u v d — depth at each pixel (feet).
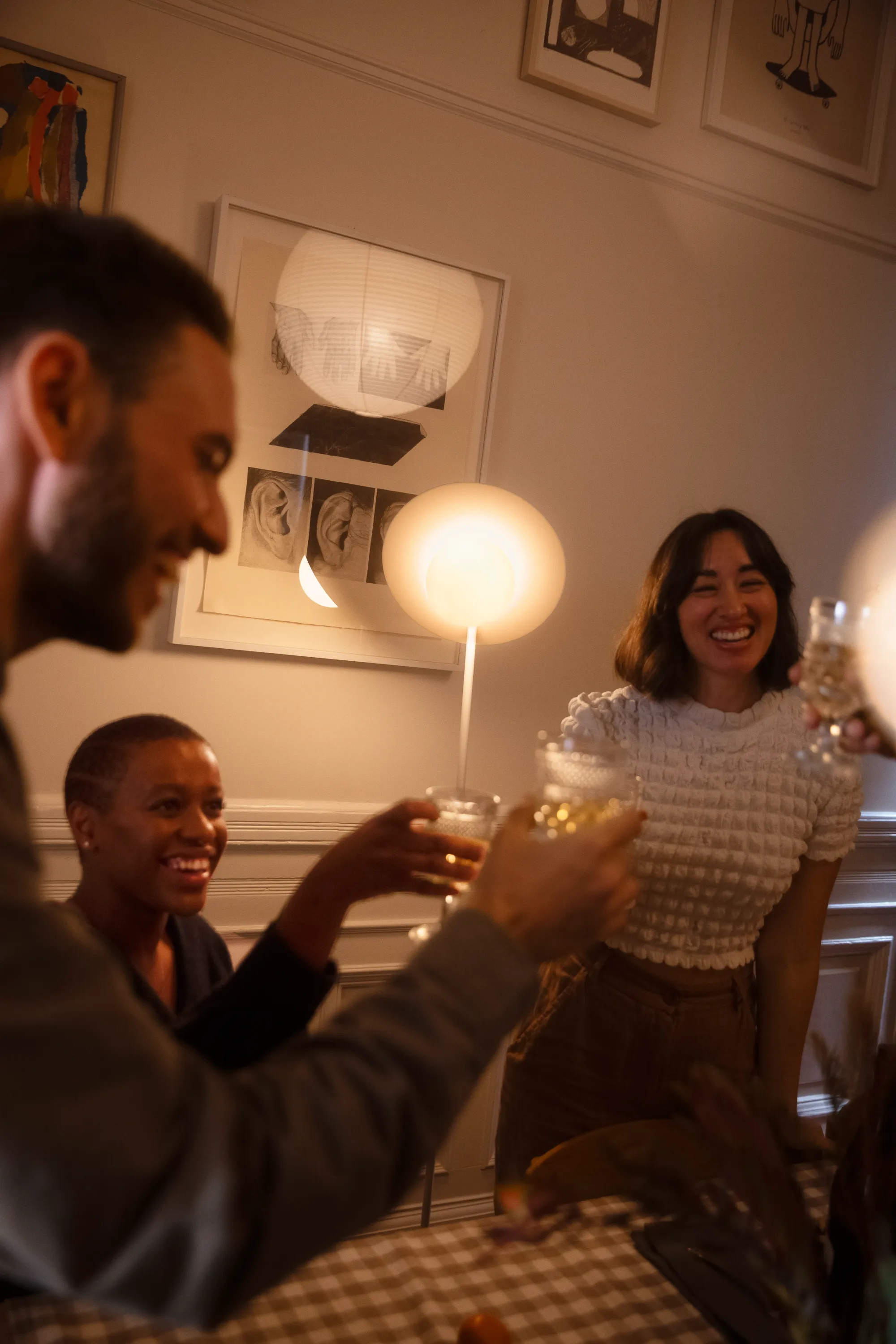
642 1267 3.35
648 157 8.98
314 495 7.88
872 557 10.36
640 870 5.94
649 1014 5.84
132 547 1.84
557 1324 3.05
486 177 8.39
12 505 1.76
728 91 9.32
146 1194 1.50
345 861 3.70
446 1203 8.57
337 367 7.86
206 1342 2.89
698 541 6.24
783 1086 6.10
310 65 7.73
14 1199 1.45
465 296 8.25
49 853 7.26
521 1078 6.18
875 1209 2.43
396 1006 1.81
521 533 7.32
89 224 1.91
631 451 9.11
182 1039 3.71
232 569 7.67
